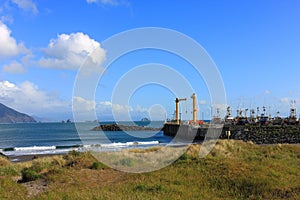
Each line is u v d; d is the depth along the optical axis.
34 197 10.43
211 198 10.13
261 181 11.77
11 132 99.25
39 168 17.16
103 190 11.14
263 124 55.19
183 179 12.98
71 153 21.39
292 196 10.16
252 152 22.31
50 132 98.44
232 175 12.98
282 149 25.20
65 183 13.27
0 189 11.47
